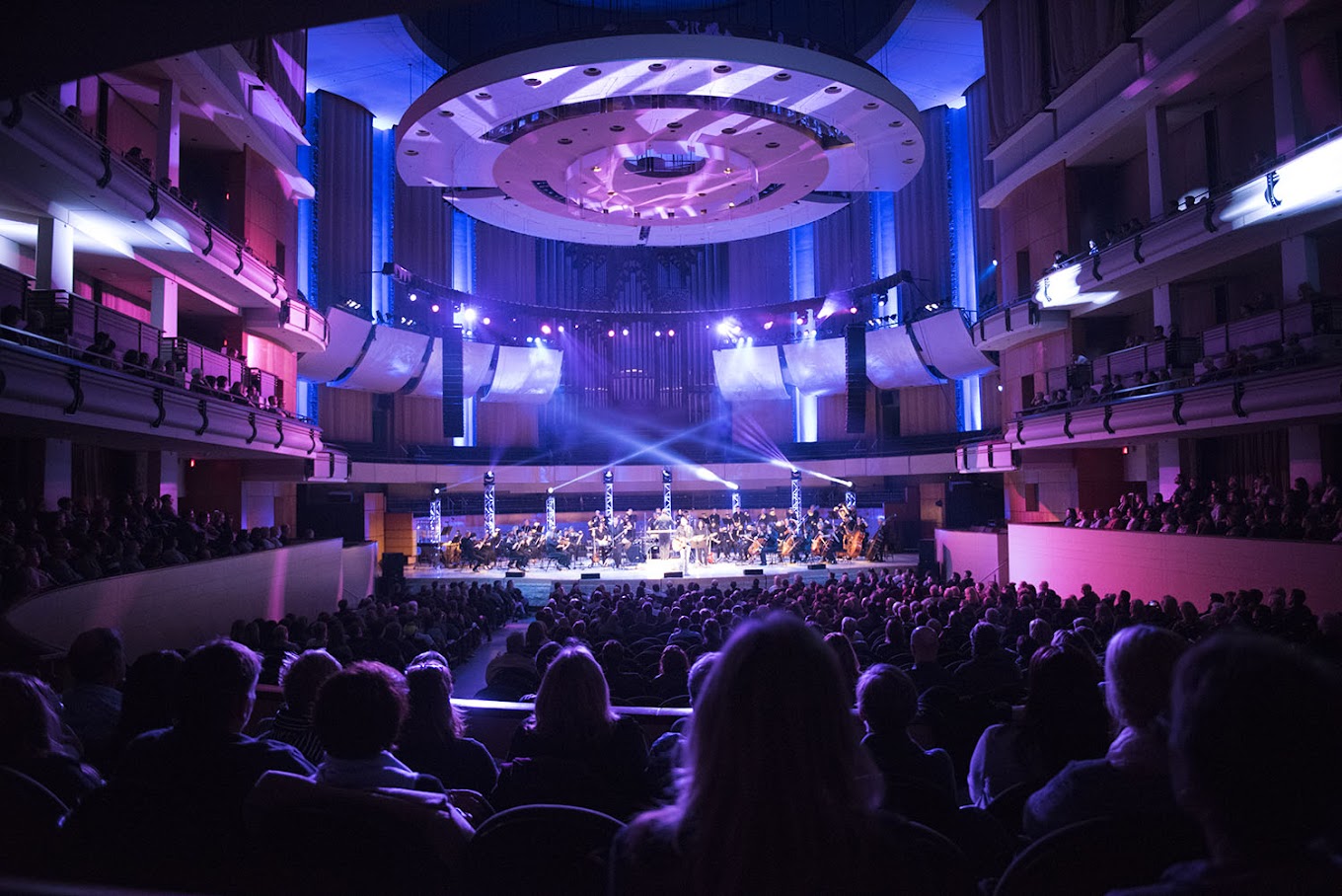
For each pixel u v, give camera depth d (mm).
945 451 32281
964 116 32656
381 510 33594
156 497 16969
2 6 3152
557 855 2375
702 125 17984
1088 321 23688
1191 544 14992
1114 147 22047
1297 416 13648
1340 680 1239
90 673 4441
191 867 2572
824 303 35188
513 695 6828
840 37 27844
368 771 2725
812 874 1336
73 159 12766
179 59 16938
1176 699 1325
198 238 17312
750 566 29906
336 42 27594
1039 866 2111
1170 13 17766
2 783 2527
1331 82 16203
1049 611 10984
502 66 15289
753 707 1396
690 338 39844
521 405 39062
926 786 2852
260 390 20578
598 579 27000
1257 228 15820
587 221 25078
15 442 14984
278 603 17844
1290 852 1189
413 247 34781
